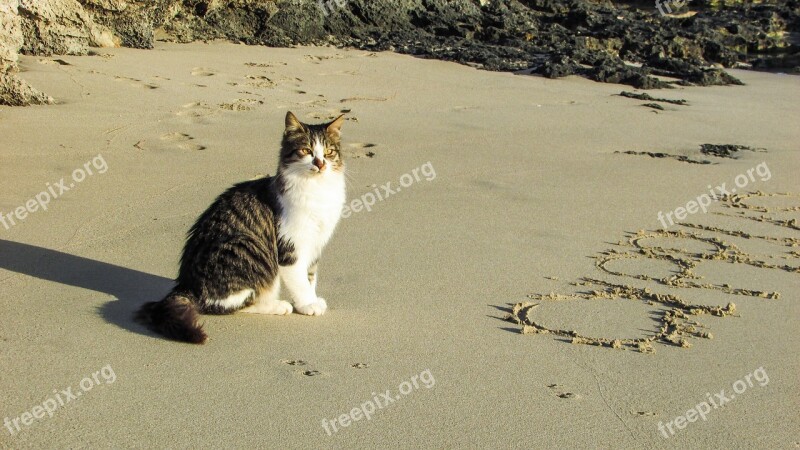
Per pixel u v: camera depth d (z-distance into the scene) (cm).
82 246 365
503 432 286
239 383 297
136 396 291
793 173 470
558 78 731
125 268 351
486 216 407
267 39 802
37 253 357
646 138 527
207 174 433
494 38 893
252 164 446
